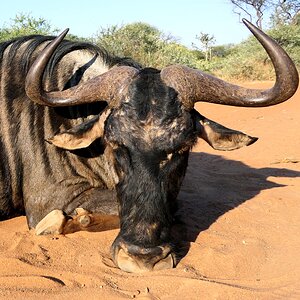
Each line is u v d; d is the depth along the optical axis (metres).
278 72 0.96
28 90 0.97
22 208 1.23
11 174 1.17
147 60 4.77
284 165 1.96
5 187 1.18
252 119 2.98
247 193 1.54
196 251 1.02
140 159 0.89
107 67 1.20
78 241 1.08
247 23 0.94
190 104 0.94
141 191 0.89
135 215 0.89
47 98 0.98
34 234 1.11
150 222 0.89
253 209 1.36
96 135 1.01
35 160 1.15
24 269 0.93
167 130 0.90
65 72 1.18
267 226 1.23
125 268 0.91
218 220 1.26
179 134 0.91
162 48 5.13
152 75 0.96
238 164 1.97
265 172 1.84
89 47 1.24
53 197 1.13
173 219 1.08
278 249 1.08
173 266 0.93
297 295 0.85
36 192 1.14
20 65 1.19
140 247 0.87
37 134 1.15
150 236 0.88
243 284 0.90
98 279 0.89
